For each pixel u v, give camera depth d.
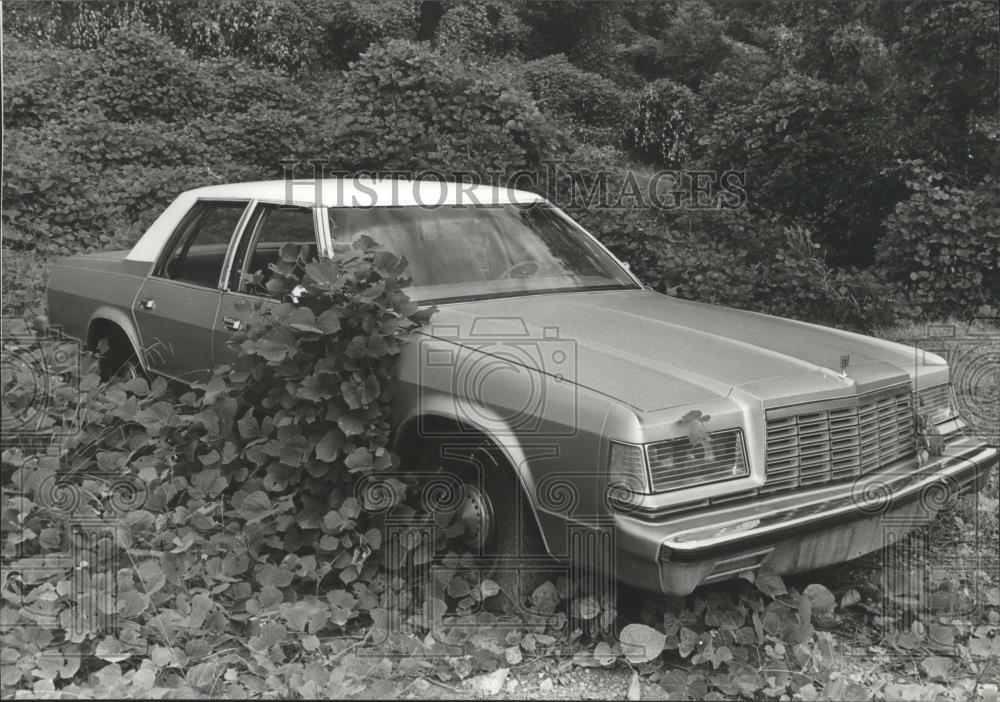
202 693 2.96
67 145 11.12
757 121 9.79
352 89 10.91
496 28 23.30
